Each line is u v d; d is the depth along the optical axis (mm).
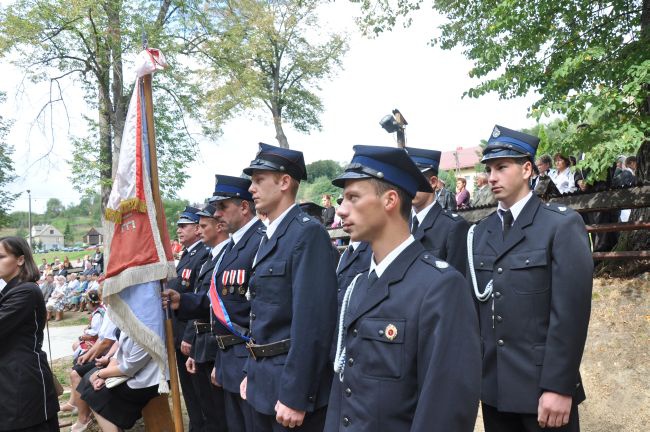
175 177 14938
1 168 22547
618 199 5445
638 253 5488
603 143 4992
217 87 15852
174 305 3760
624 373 4375
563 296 2477
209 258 4477
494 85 6219
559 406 2408
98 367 4289
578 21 6133
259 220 3766
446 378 1607
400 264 1845
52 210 89438
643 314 4984
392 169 1868
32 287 3773
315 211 5465
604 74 5609
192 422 4867
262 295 2984
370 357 1787
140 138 3588
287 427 2779
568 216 2617
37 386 3754
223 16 15211
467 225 3580
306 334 2646
